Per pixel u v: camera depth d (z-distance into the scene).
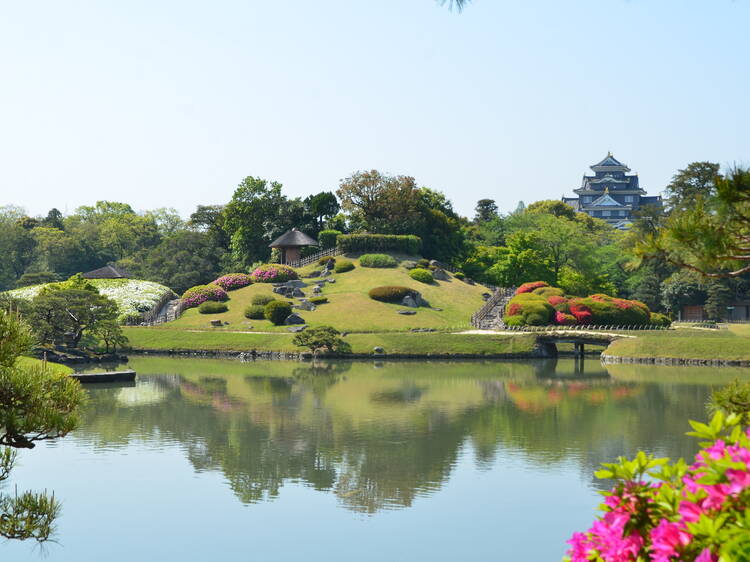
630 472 7.05
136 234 160.62
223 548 23.52
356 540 24.23
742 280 117.00
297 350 82.75
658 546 5.87
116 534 24.69
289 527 25.59
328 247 121.19
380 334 85.25
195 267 120.75
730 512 5.80
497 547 23.67
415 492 29.64
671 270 118.94
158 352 86.25
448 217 131.12
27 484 30.23
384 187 121.88
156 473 32.16
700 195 10.31
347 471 32.75
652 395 54.66
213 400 52.19
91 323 76.62
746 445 6.29
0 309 16.27
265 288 103.31
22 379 15.96
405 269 111.50
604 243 156.38
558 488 30.02
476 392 56.53
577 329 85.94
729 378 64.38
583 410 48.28
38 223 157.62
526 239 111.12
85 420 44.25
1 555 22.70
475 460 34.66
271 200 125.19
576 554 6.95
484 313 96.94
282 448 37.06
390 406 49.91
